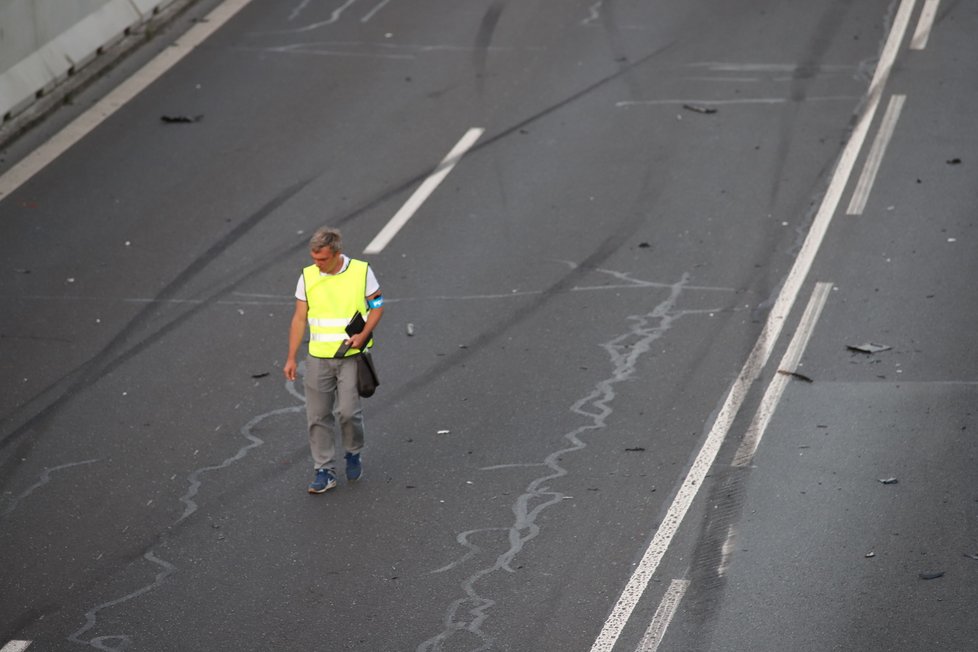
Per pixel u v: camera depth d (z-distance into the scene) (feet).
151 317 158.40
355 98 215.72
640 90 213.66
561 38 234.79
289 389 143.64
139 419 139.13
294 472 130.00
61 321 158.10
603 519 120.26
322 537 119.85
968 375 139.03
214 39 240.73
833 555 113.70
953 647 102.06
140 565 116.98
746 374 141.69
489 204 181.78
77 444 135.23
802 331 148.97
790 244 167.84
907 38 227.40
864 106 204.23
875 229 170.09
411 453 132.05
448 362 147.23
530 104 210.79
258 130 206.69
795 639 103.91
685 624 106.42
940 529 116.06
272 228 177.99
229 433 136.46
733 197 180.24
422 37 237.86
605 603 109.40
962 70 214.28
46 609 111.75
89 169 197.26
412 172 191.52
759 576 111.55
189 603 111.86
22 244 176.65
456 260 168.25
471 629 106.93
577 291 159.94
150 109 215.51
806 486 123.24
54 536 121.39
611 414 136.26
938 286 156.25
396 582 113.29
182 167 196.24
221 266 169.27
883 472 124.47
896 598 107.86
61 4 224.12
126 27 239.71
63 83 222.48
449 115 208.44
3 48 209.15
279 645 106.32
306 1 256.11
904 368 140.97
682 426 133.59
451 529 120.06
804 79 214.48
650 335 150.10
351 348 123.44
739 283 159.84
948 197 177.06
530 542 117.60
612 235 172.45
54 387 145.18
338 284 124.16
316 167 194.18
